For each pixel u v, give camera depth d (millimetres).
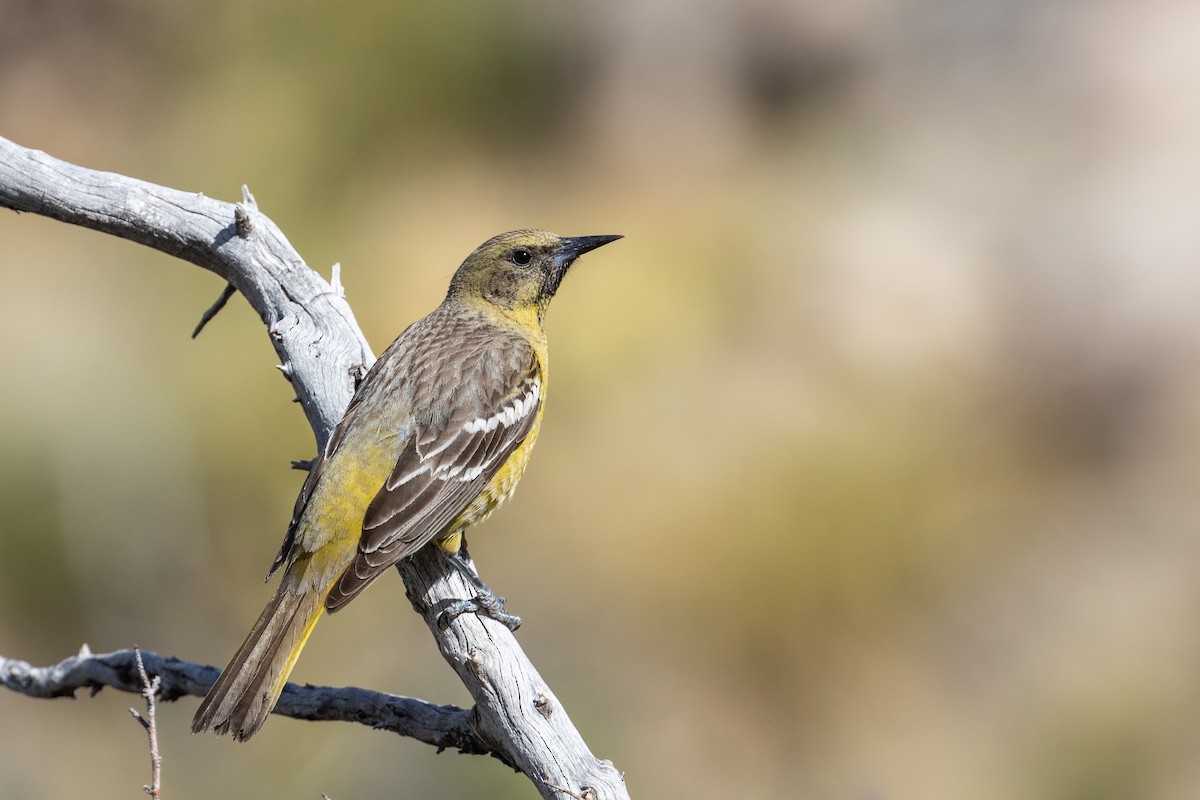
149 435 14578
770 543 13594
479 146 15453
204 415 14320
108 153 16312
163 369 14539
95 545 14625
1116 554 16328
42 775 14195
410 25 15000
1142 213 19547
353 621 14102
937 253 17516
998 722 14453
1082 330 18438
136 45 16672
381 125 15039
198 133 15109
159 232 8484
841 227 16781
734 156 17266
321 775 13508
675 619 13703
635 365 13820
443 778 13102
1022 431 16438
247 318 14453
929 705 14070
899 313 15875
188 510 14648
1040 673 14742
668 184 15984
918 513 14047
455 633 7145
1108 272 18906
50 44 16922
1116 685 14656
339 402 8023
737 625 13641
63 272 14906
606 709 13398
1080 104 20750
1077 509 16547
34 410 14375
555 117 16250
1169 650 15242
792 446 13766
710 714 13789
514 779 12953
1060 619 15211
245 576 14820
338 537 7434
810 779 13906
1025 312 18125
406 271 14023
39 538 14461
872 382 14766
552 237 9094
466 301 8930
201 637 14859
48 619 14711
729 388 13992
